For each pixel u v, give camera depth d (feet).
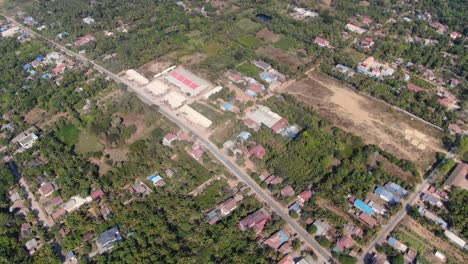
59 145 583.58
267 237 459.32
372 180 517.96
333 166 553.23
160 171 538.88
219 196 506.48
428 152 578.66
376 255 437.17
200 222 470.39
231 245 442.50
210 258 428.97
